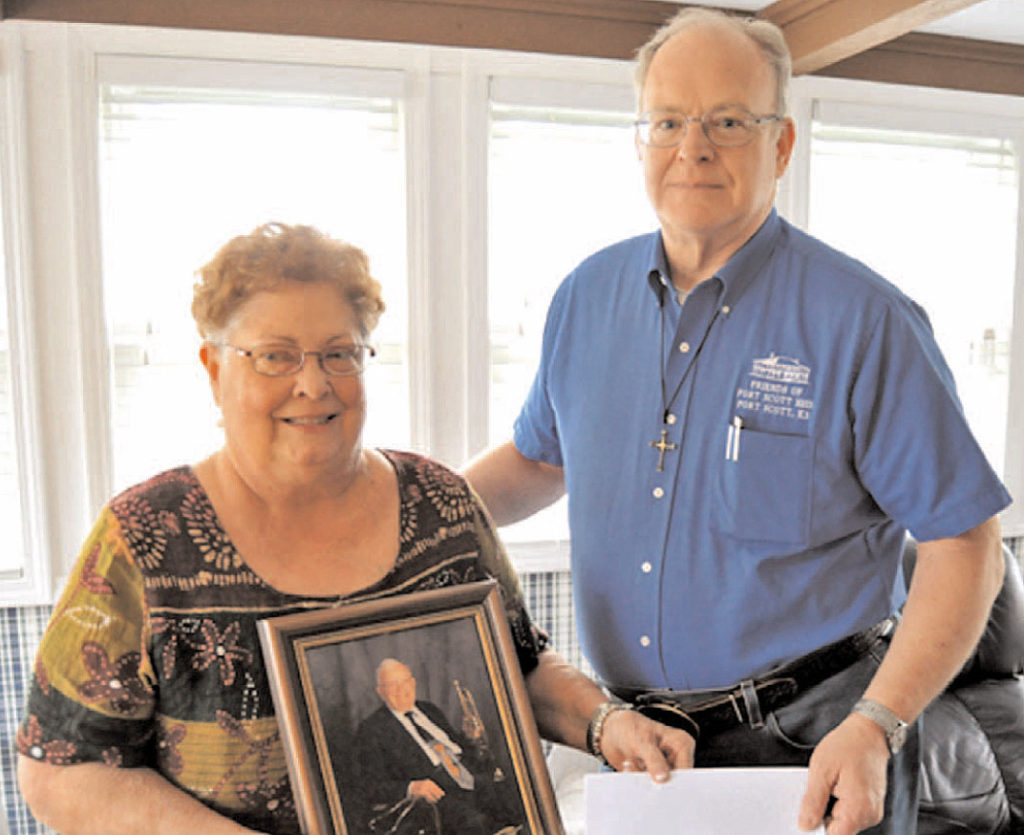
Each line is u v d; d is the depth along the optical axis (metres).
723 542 1.27
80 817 0.92
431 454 2.96
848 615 1.26
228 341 0.92
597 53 2.90
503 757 1.00
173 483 0.97
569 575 3.08
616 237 3.03
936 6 2.31
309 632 0.94
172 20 2.59
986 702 2.49
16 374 2.60
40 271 2.60
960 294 3.42
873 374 1.21
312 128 2.75
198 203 2.70
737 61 1.21
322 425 0.93
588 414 1.38
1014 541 3.56
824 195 3.23
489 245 2.94
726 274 1.26
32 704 0.93
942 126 3.27
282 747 0.95
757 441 1.25
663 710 1.27
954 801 2.30
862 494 1.27
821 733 1.25
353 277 0.94
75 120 2.56
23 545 2.66
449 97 2.83
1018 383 3.51
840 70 3.14
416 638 0.99
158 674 0.94
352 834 0.92
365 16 2.71
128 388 2.72
